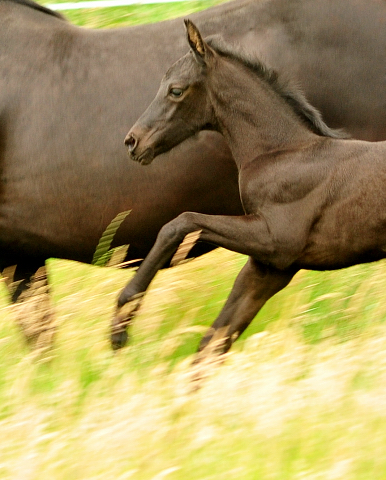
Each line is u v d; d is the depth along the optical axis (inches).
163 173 513.7
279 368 442.9
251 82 484.4
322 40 502.6
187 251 472.4
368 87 499.2
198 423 416.8
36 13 550.3
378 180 458.3
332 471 365.1
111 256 541.0
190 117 488.4
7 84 532.4
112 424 414.3
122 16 989.2
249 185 481.4
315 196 467.8
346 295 586.9
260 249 473.4
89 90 524.1
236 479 381.1
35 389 496.1
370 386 441.4
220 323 499.8
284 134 482.9
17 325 547.8
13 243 550.9
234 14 521.7
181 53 521.7
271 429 402.9
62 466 394.9
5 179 534.3
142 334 522.9
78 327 540.4
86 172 522.6
